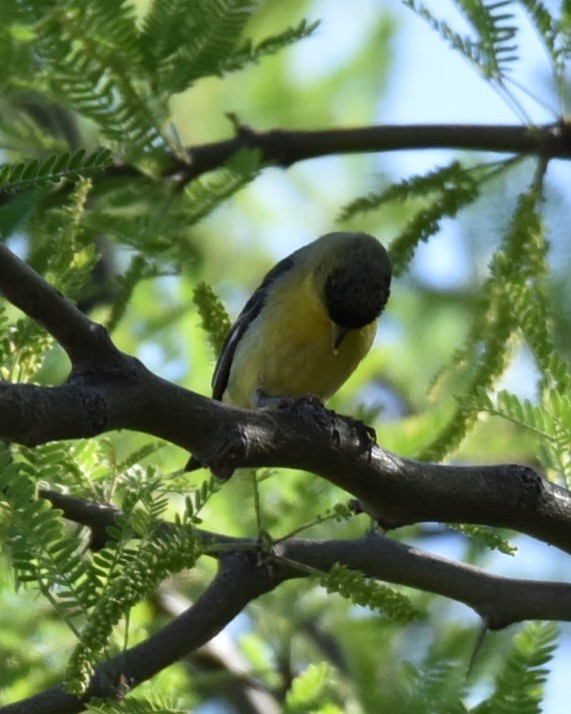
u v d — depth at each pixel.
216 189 10.52
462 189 10.80
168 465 11.51
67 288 8.62
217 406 7.70
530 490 8.79
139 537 8.09
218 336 9.80
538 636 7.68
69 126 12.84
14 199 8.35
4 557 10.08
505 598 9.44
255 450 7.82
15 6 9.88
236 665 13.13
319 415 8.14
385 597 8.05
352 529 11.21
